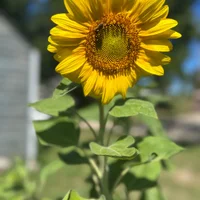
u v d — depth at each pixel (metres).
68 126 0.47
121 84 0.39
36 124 0.47
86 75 0.39
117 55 0.39
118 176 0.47
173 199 1.95
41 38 6.26
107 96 0.39
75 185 1.97
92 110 0.52
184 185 2.14
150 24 0.38
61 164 0.50
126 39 0.39
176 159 2.68
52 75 6.42
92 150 0.37
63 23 0.38
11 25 2.73
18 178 0.56
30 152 2.76
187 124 5.41
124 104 0.39
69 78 0.39
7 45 2.74
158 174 0.48
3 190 0.55
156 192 0.52
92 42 0.38
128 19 0.38
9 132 2.77
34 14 6.46
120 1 0.38
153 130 0.52
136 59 0.39
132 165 0.44
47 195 1.86
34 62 2.78
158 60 0.39
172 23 0.38
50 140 0.46
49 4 6.30
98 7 0.38
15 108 2.78
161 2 0.38
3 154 2.76
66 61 0.38
